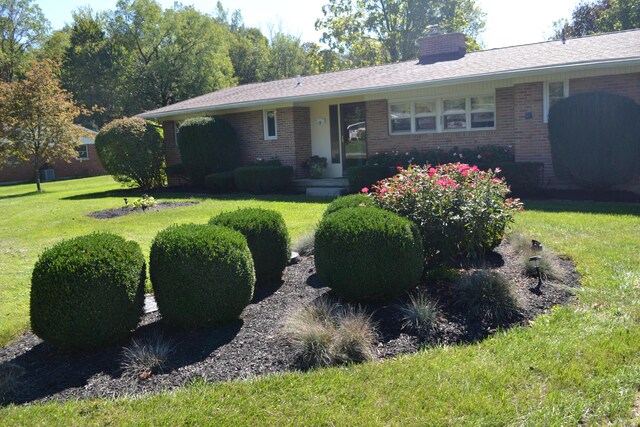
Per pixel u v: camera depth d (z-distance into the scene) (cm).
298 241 738
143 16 3959
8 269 765
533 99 1237
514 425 303
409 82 1359
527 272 560
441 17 3550
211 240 466
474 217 554
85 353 443
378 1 3612
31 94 2091
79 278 425
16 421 338
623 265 581
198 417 328
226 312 471
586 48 1263
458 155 1345
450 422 310
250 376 383
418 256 504
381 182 645
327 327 430
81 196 1816
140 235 960
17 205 1609
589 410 313
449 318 464
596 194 1143
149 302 565
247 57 4850
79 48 4128
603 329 418
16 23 4619
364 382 361
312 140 1753
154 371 402
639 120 1067
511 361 377
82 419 336
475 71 1300
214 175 1678
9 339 497
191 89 3875
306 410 330
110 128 1855
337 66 3969
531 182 1180
